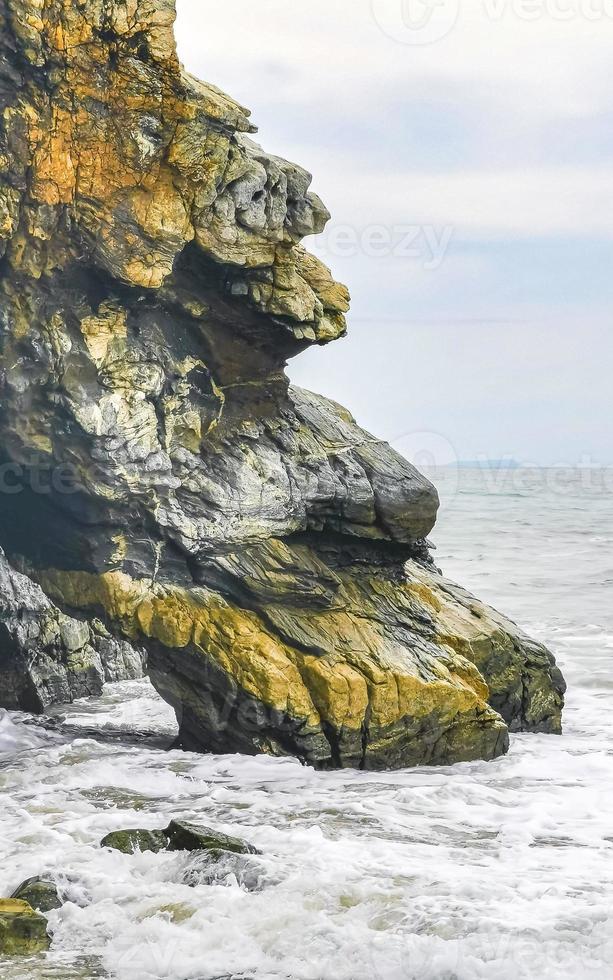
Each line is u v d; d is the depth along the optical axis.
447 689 17.59
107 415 16.73
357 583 19.02
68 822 13.30
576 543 56.25
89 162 16.33
